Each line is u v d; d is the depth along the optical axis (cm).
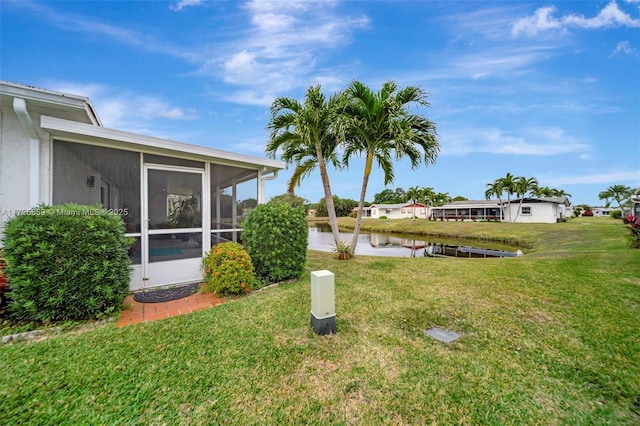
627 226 863
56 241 282
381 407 175
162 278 441
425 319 309
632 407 173
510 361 224
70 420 160
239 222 538
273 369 212
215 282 385
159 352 234
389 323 298
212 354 232
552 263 619
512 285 441
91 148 386
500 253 1220
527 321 301
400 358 229
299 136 700
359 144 758
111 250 311
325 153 779
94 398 178
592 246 1042
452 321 303
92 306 295
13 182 365
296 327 285
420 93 659
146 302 367
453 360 226
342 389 191
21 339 254
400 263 659
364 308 342
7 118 364
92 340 253
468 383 197
